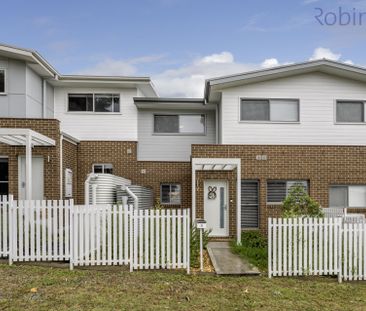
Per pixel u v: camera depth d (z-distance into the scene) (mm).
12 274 8180
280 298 7414
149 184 16969
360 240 8875
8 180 13703
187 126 18422
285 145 15477
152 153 18188
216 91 16141
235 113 16047
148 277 8406
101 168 16891
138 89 17875
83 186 16625
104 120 17438
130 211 8984
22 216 8914
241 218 15312
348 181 15523
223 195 15367
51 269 8672
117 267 8984
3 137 12078
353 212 15453
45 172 13555
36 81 15484
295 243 8883
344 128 16266
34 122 13484
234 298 7320
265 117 16156
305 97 16234
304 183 15523
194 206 13641
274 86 16203
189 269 8953
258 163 15352
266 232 15102
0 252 8930
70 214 8852
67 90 17422
